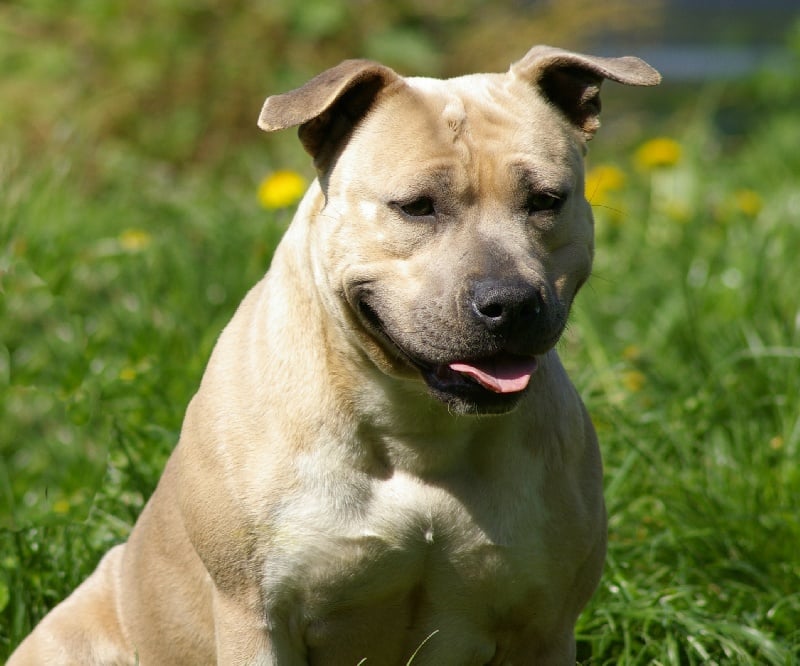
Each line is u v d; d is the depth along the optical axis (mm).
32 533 9727
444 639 7609
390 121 7172
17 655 8438
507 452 7305
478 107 7246
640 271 14430
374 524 7238
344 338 7219
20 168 17219
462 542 7289
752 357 11531
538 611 7523
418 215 7023
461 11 22281
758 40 37625
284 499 7234
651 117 24438
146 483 9688
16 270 12156
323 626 7520
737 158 20641
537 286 6809
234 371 7539
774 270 13625
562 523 7387
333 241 7191
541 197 7137
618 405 11055
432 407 7168
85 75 20969
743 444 10430
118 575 8586
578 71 7629
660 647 8594
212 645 7883
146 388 10844
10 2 21469
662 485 9992
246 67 20969
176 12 21203
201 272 13297
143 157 20516
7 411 10805
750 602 9203
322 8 21219
